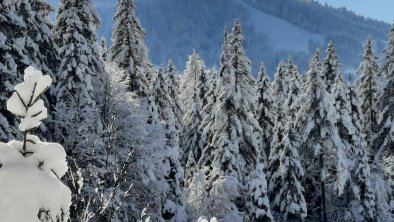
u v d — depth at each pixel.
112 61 30.09
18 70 19.84
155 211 25.73
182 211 28.02
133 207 23.41
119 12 31.61
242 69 32.31
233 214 28.58
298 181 33.97
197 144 48.78
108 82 25.80
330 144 34.12
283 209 34.28
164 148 27.72
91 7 26.61
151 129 27.64
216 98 32.94
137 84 30.97
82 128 21.45
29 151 3.13
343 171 33.34
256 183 30.48
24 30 19.77
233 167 30.45
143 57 31.75
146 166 24.36
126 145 24.02
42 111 3.05
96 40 27.02
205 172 33.03
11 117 17.62
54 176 3.10
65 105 23.38
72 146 21.44
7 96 17.42
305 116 34.34
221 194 28.64
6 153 3.03
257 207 30.25
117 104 25.33
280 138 36.41
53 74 24.08
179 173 29.09
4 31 18.73
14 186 2.92
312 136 34.50
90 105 23.62
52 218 2.98
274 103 41.16
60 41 27.08
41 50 24.61
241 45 32.31
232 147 30.56
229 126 31.16
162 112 36.47
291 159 33.84
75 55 24.42
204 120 34.62
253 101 32.88
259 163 31.39
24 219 2.87
